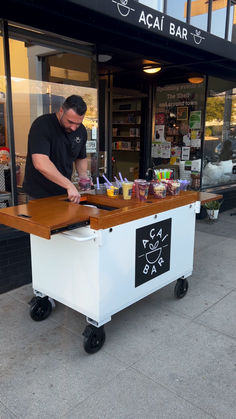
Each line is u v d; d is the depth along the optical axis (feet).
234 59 13.26
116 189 8.65
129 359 7.58
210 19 13.48
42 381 6.87
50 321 9.05
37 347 7.95
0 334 8.43
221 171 21.80
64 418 6.00
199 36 11.21
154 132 22.26
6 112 10.63
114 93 20.12
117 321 9.12
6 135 10.75
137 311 9.66
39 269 8.39
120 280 7.63
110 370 7.22
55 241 7.71
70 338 8.32
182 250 9.67
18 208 7.35
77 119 8.23
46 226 5.96
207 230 17.67
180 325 8.98
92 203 8.80
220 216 20.59
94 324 7.47
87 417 6.03
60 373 7.10
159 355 7.74
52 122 8.82
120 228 7.25
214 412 6.16
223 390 6.70
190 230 9.82
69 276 7.66
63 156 9.23
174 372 7.19
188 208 9.48
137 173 25.03
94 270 7.07
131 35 10.96
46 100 11.82
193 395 6.56
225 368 7.34
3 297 10.27
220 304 10.12
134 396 6.51
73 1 7.42
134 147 24.58
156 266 8.72
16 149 10.91
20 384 6.78
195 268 12.79
